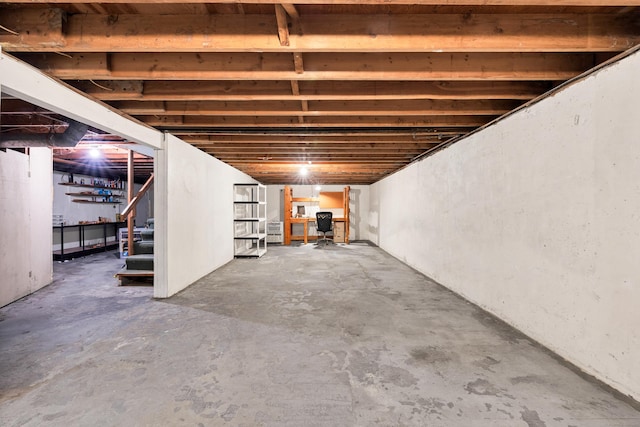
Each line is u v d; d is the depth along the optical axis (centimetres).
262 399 167
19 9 165
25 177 370
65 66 200
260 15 172
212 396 170
